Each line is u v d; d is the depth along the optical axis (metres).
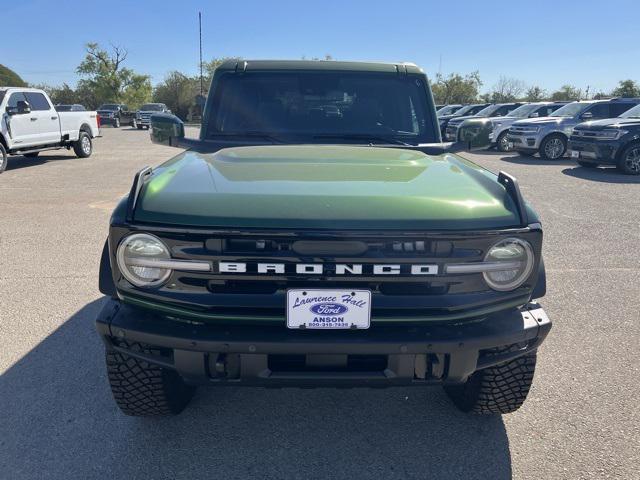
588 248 6.42
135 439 2.80
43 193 9.87
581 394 3.23
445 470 2.59
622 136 12.20
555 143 15.68
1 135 12.61
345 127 3.71
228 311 2.17
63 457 2.65
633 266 5.74
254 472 2.57
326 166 2.72
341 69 3.73
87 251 6.14
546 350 3.80
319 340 2.14
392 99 3.75
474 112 25.45
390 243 2.13
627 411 3.06
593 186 10.80
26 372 3.46
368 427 2.93
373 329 2.20
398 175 2.59
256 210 2.16
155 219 2.17
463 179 2.56
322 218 2.13
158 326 2.23
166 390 2.71
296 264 2.11
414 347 2.18
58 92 64.69
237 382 2.27
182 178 2.48
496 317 2.34
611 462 2.63
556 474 2.55
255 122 3.70
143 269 2.19
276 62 3.77
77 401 3.13
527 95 55.44
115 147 20.47
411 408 3.11
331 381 2.24
